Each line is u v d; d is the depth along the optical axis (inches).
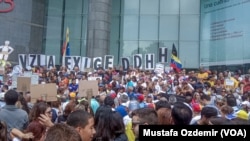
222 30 1086.4
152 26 1215.6
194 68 1166.3
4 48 1111.0
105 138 176.2
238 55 1021.2
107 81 759.1
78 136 98.0
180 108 176.9
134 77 761.6
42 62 949.2
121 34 1227.2
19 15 1189.7
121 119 182.9
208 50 1137.4
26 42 1200.2
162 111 178.4
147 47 1210.0
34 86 336.8
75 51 1237.1
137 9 1230.3
